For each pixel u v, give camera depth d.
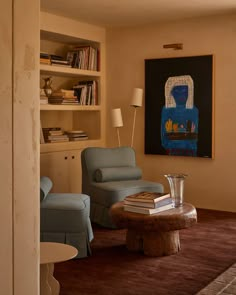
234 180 5.45
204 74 5.53
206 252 3.76
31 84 0.92
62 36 5.76
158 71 5.88
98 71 6.28
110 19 5.73
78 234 3.66
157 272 3.27
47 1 4.83
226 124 5.46
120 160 5.19
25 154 0.91
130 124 6.22
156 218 3.41
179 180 3.73
